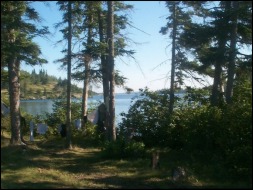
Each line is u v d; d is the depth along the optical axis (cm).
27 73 2261
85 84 2583
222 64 1711
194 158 1579
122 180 1334
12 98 1906
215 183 1234
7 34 1727
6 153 1641
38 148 1938
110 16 1869
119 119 2673
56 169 1507
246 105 1473
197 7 1600
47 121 2725
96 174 1441
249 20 1647
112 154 1728
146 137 2077
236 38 1695
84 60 2127
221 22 1594
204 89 2141
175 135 1939
